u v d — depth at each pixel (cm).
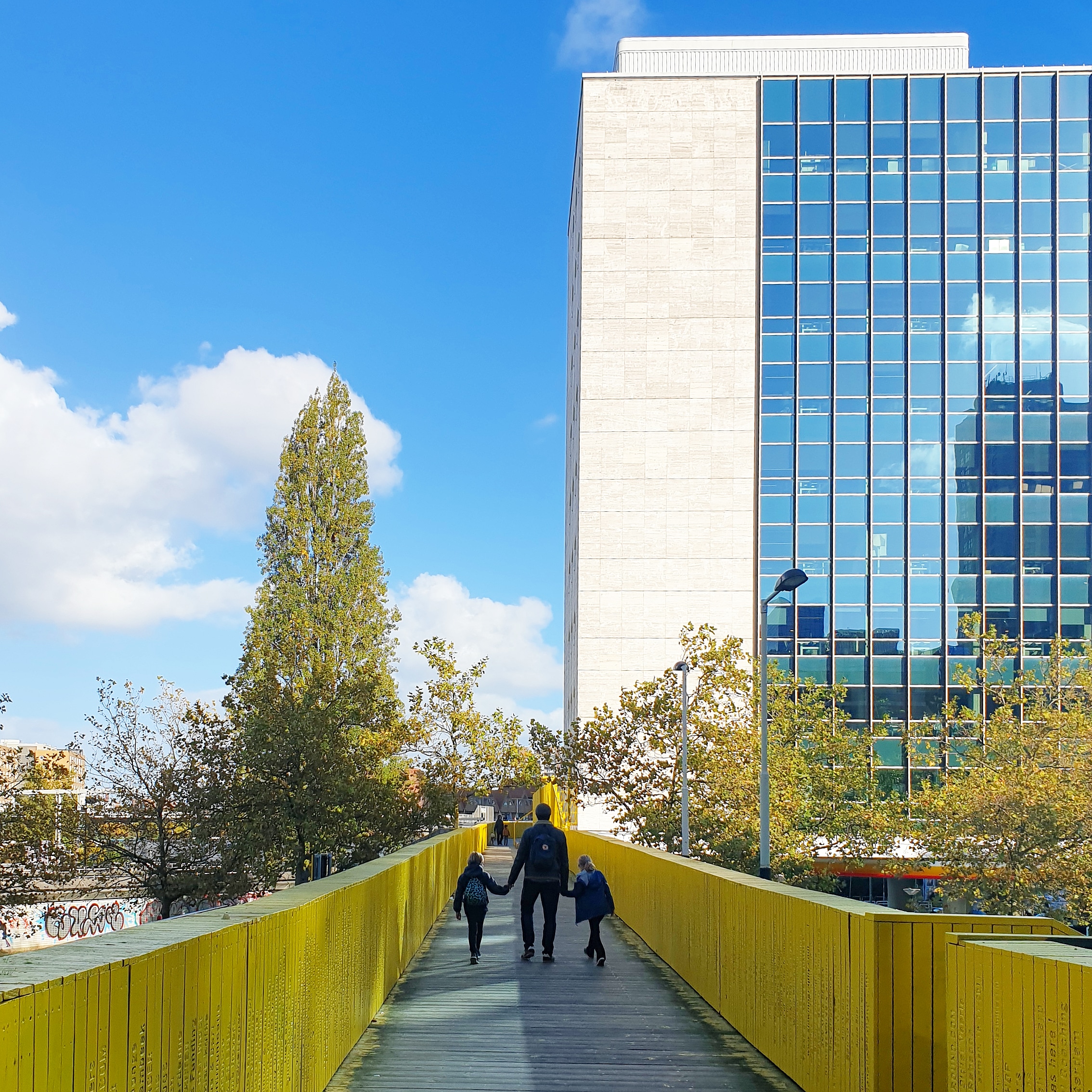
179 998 504
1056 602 5112
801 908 888
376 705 3634
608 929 2025
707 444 5362
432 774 4162
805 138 5472
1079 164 5341
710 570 5300
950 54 5619
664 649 5275
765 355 5391
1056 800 2981
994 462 5231
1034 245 5322
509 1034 1083
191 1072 520
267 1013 666
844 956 777
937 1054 707
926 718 5066
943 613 5150
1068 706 3478
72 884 3641
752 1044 1043
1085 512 5169
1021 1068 507
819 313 5388
